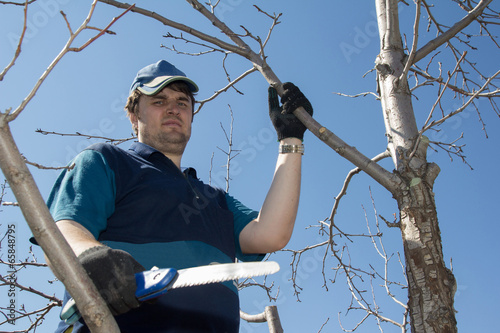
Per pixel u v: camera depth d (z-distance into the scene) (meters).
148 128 2.74
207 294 2.12
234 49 3.14
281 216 2.61
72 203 2.06
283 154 2.81
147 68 2.89
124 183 2.29
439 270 2.59
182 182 2.46
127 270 1.57
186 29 3.12
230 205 2.80
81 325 1.93
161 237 2.19
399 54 3.24
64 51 1.40
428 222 2.70
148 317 1.97
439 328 2.46
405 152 2.89
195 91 2.95
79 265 1.28
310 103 2.94
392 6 3.27
